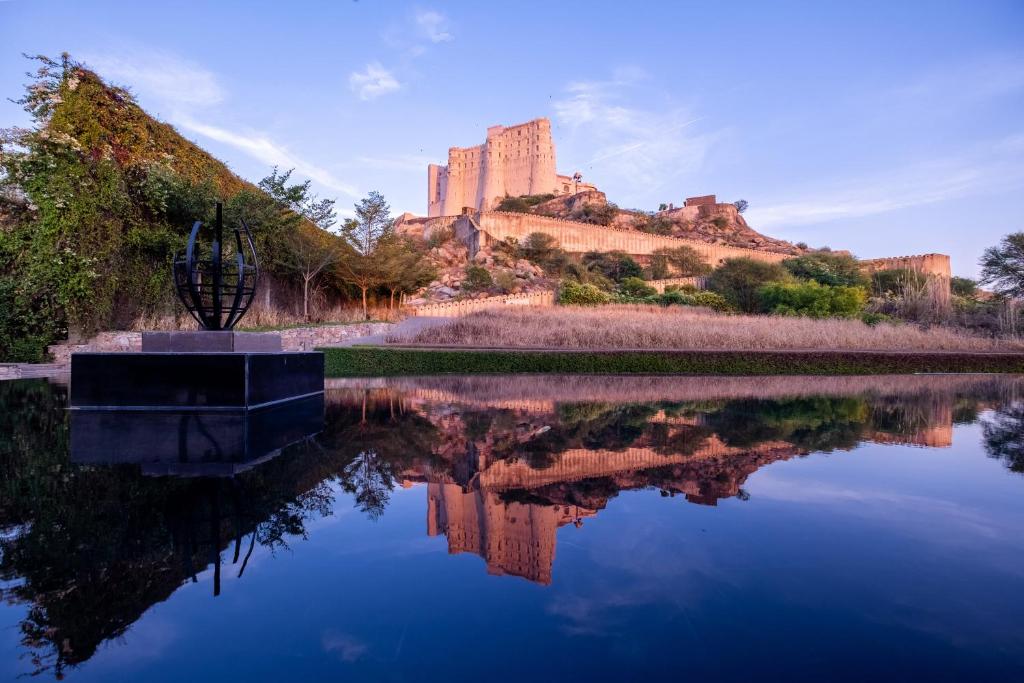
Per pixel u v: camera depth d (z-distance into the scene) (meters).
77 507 2.23
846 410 5.56
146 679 1.07
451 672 1.08
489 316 16.95
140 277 11.81
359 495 2.47
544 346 13.94
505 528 2.04
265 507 2.27
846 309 20.62
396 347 12.80
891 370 11.91
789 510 2.25
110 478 2.69
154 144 13.24
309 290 17.67
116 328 11.48
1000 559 1.71
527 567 1.66
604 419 4.86
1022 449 3.54
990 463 3.12
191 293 5.06
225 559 1.73
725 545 1.84
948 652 1.15
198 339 4.98
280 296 16.19
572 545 1.86
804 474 2.88
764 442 3.78
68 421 4.28
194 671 1.11
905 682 1.03
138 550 1.80
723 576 1.58
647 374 10.86
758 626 1.29
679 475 2.87
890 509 2.25
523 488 2.61
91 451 3.29
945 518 2.13
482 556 1.76
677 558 1.73
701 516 2.17
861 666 1.09
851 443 3.73
